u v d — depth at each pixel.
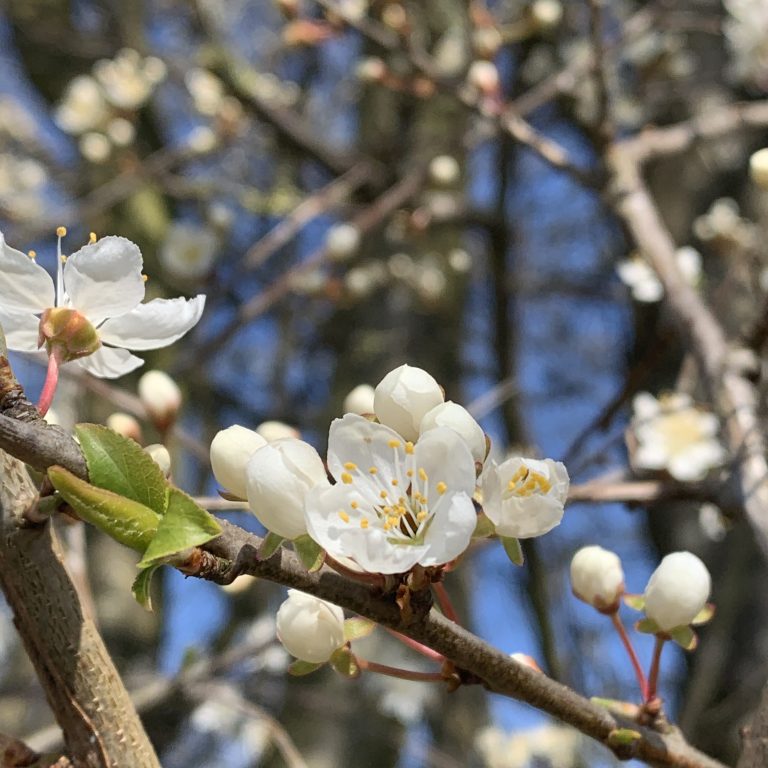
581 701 0.17
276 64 0.71
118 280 0.17
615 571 0.20
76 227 0.66
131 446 0.14
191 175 0.71
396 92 0.67
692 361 0.38
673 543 0.59
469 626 0.58
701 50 0.66
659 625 0.18
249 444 0.16
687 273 0.42
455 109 0.66
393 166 0.62
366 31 0.44
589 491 0.30
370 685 0.56
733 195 0.64
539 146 0.41
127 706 0.17
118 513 0.14
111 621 0.61
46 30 0.69
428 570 0.15
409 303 0.65
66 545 0.29
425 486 0.15
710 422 0.38
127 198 0.66
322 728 0.57
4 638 0.62
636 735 0.17
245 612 0.65
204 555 0.14
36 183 0.72
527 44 0.62
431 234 0.66
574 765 0.63
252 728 0.59
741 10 0.51
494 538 0.18
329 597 0.15
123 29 0.70
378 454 0.15
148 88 0.63
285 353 0.73
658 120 0.66
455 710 0.63
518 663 0.16
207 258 0.54
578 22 0.63
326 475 0.15
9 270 0.17
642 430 0.38
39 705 0.56
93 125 0.62
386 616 0.15
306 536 0.14
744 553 0.52
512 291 0.60
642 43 0.59
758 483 0.28
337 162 0.64
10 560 0.16
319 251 0.51
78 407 0.53
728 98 0.65
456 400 0.63
